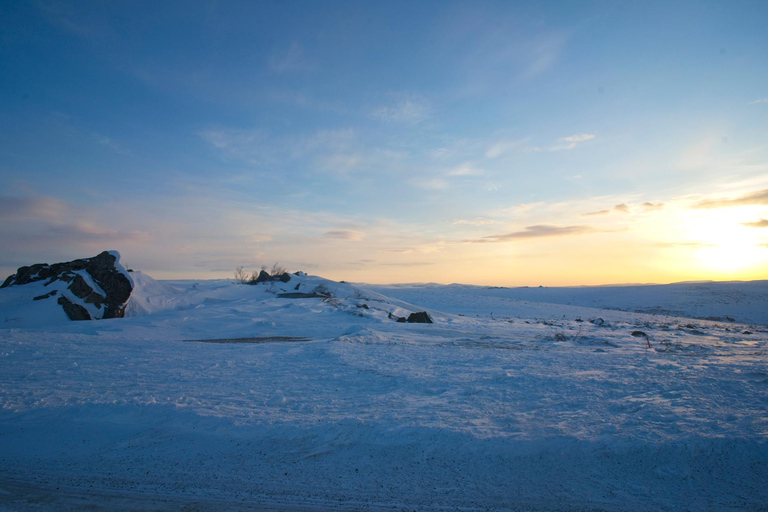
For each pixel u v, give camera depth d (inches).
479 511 167.9
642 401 283.1
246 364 474.3
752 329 1315.2
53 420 259.4
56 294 1148.5
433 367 451.5
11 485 192.4
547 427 237.3
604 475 191.9
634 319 1811.0
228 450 222.1
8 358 497.4
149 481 195.2
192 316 1123.9
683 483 184.1
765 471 187.8
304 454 215.6
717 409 259.6
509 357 520.1
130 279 1264.8
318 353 543.5
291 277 2214.6
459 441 221.1
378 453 214.7
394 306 1688.0
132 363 475.5
